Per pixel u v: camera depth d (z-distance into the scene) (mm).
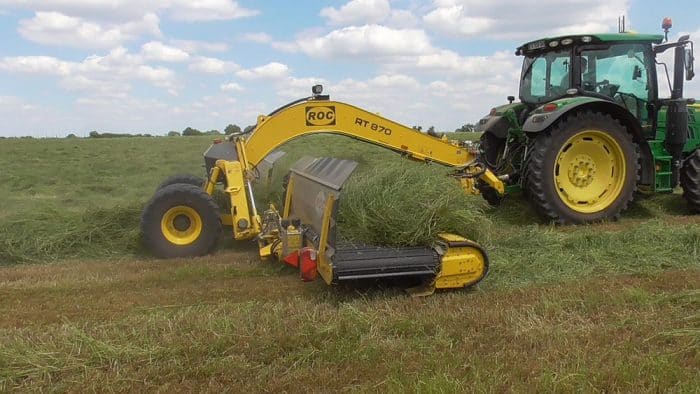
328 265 4516
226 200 7086
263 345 3666
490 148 8742
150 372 3359
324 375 3291
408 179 5242
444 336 3816
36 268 5918
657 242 6094
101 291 5039
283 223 5359
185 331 3895
